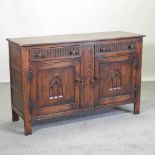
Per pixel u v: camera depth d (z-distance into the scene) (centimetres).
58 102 312
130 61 341
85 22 485
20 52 289
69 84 314
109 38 323
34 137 298
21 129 317
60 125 326
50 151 271
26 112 298
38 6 469
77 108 323
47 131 311
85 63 317
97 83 328
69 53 308
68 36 342
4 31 471
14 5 463
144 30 494
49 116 310
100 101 333
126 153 267
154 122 333
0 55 479
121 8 485
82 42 311
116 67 334
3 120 340
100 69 326
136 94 351
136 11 488
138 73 348
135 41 339
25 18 470
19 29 473
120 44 331
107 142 287
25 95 295
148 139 293
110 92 337
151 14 489
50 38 326
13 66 317
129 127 320
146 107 377
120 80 340
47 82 303
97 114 356
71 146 280
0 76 487
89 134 304
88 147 278
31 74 293
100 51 322
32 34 477
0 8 462
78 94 320
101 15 485
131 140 291
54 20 477
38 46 292
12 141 290
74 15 480
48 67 300
